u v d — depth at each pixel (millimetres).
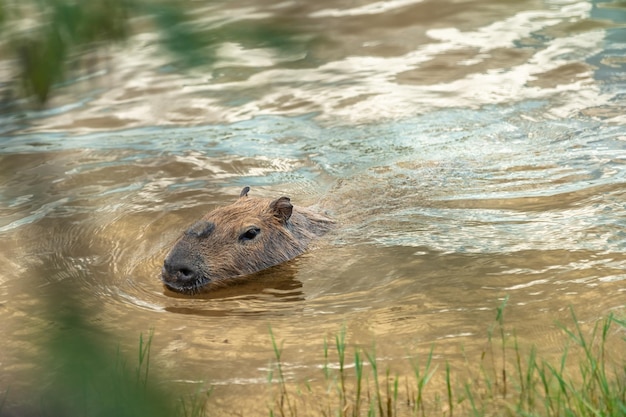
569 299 19641
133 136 34875
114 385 5434
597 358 16062
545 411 14375
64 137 34906
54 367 6270
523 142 32031
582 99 35594
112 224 26781
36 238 25797
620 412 13086
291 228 24922
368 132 34250
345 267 23109
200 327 19734
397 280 21797
